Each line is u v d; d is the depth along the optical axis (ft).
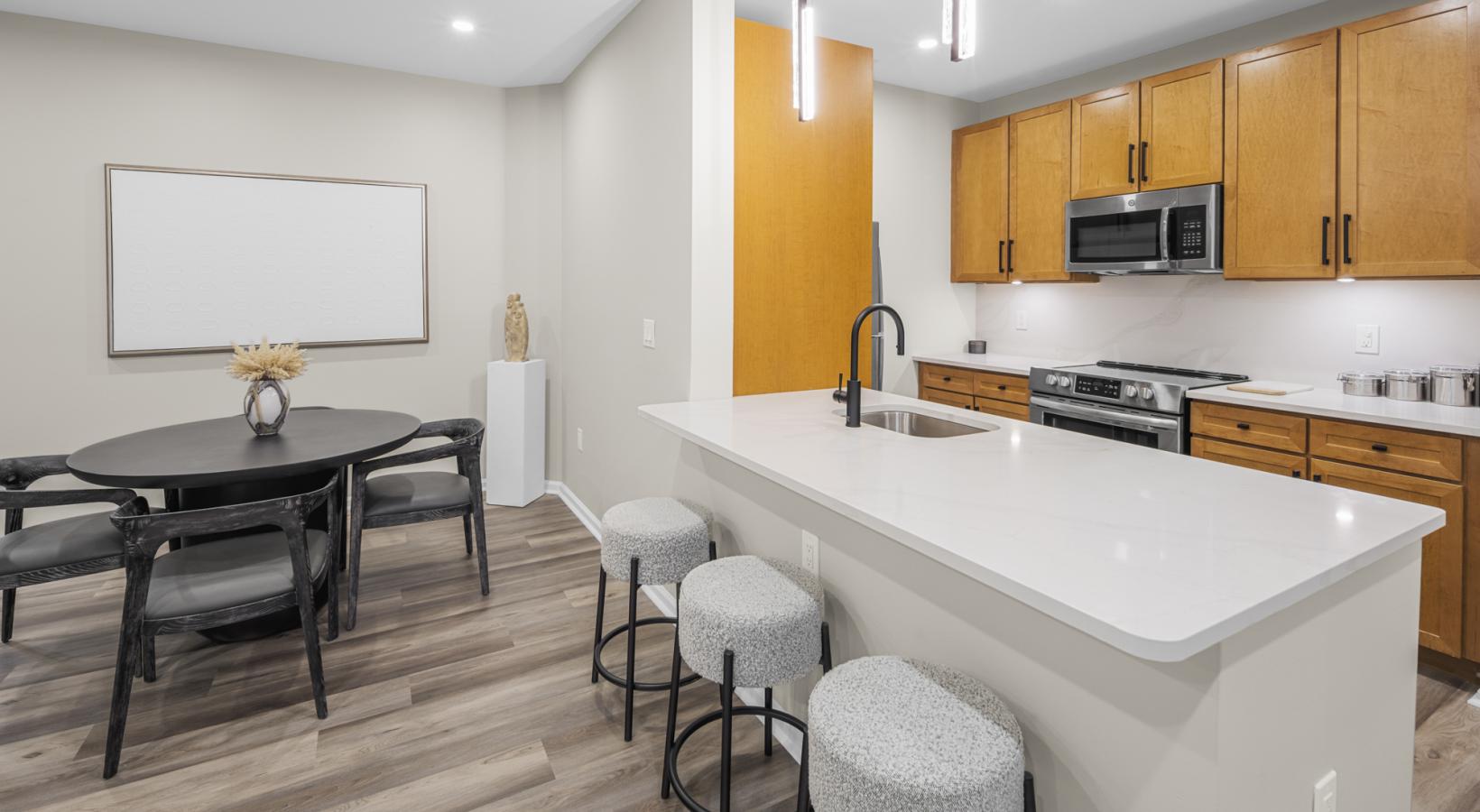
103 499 7.84
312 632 6.82
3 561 7.02
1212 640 2.89
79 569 7.26
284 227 12.37
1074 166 12.44
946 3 5.19
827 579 5.90
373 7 10.28
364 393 13.26
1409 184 8.52
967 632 4.49
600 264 11.91
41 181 10.83
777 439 6.43
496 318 14.28
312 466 7.57
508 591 9.93
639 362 10.40
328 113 12.59
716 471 7.77
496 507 13.79
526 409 13.61
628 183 10.62
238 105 11.93
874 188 13.85
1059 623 3.88
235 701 7.18
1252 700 3.34
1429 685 7.74
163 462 7.42
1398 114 8.58
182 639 8.43
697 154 8.70
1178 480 5.09
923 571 4.83
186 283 11.76
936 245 14.83
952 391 14.17
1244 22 10.80
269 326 12.39
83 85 10.95
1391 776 4.33
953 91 14.39
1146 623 2.90
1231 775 3.27
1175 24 10.94
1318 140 9.30
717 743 6.61
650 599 9.69
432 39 11.50
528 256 14.28
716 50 8.72
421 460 9.16
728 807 5.05
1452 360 9.07
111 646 8.29
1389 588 4.18
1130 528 4.07
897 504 4.51
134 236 11.37
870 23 10.80
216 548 7.22
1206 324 11.78
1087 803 3.77
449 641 8.48
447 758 6.36
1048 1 10.05
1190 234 10.68
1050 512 4.37
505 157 14.11
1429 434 7.74
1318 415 8.67
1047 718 3.97
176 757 6.31
